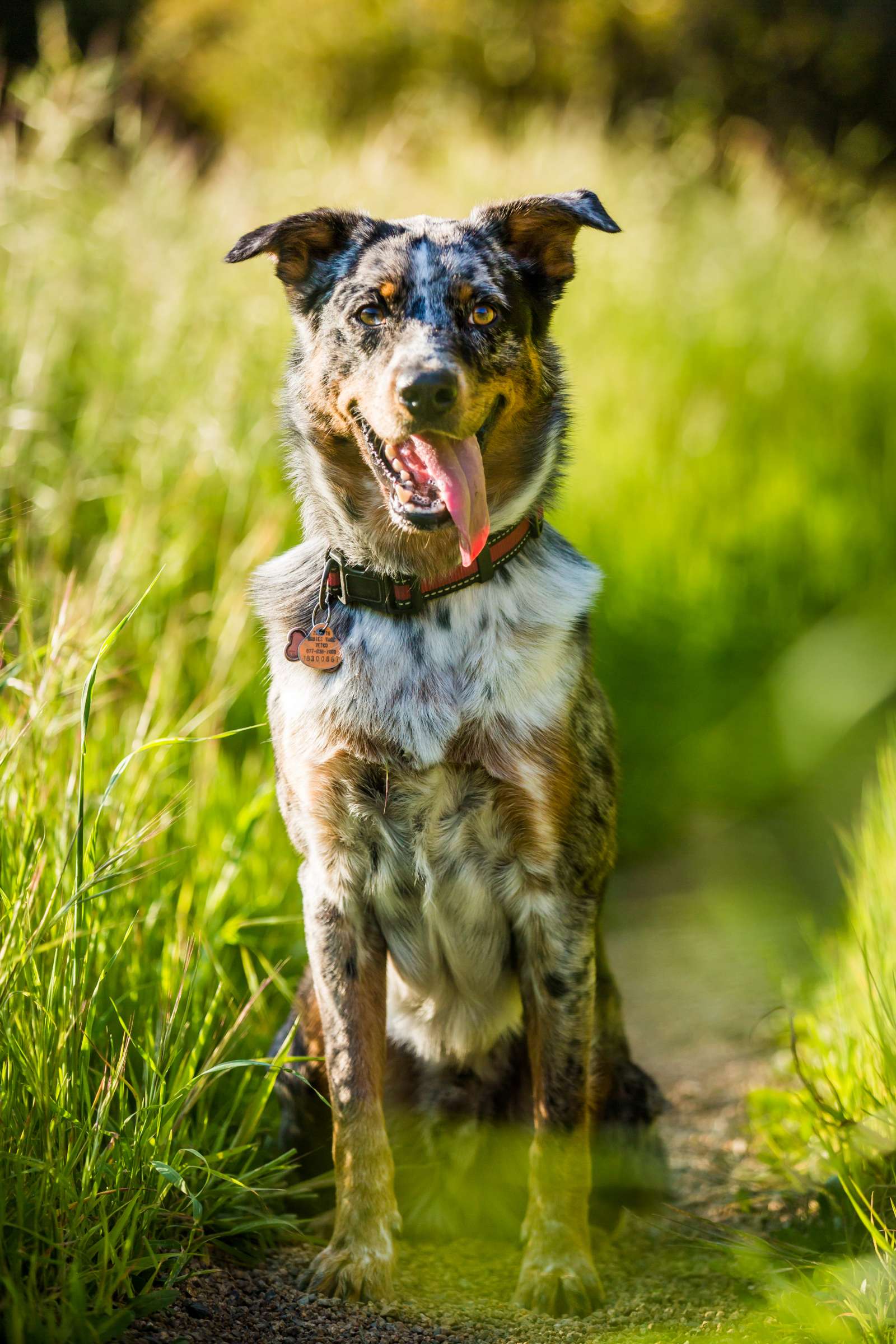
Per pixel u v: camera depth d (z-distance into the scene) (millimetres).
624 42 20984
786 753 9039
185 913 4820
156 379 8148
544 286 4594
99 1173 3467
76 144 9711
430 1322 3727
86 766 4855
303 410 4477
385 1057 4316
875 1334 3297
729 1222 4473
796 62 22219
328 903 4215
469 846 4199
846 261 13703
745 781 9211
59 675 4598
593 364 11141
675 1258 4289
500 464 4367
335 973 4176
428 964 4367
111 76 11047
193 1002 4438
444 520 3979
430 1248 4379
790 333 12305
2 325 7840
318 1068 4410
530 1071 4559
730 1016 6477
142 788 4859
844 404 11969
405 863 4227
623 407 10969
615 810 4578
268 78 18844
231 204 10086
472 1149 4520
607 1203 4492
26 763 4422
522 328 4340
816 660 8508
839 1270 3600
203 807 5555
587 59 20203
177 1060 4121
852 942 5285
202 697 5996
